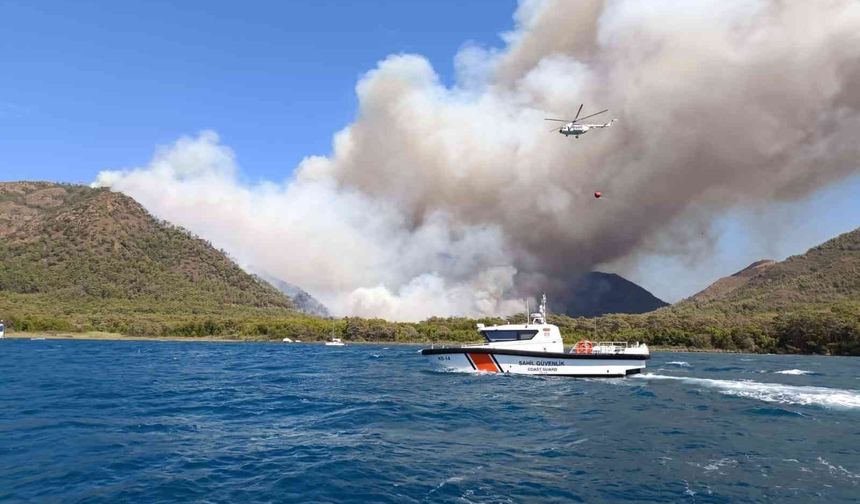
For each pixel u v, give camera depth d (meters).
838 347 126.12
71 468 15.84
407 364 68.31
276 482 14.71
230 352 101.69
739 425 24.19
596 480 15.37
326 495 13.70
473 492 14.16
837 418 26.30
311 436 21.02
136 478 14.95
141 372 51.34
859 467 16.98
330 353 102.12
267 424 23.59
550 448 19.34
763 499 13.87
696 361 87.06
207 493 13.77
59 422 23.11
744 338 138.75
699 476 15.89
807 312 163.75
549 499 13.70
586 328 151.50
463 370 44.31
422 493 13.98
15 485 14.24
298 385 40.25
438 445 19.62
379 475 15.44
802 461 17.70
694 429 23.16
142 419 24.47
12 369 51.06
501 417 25.61
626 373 44.03
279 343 167.62
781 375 55.44
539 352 42.94
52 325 169.88
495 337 44.66
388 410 27.25
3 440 19.50
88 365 59.16
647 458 17.95
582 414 26.72
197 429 22.28
